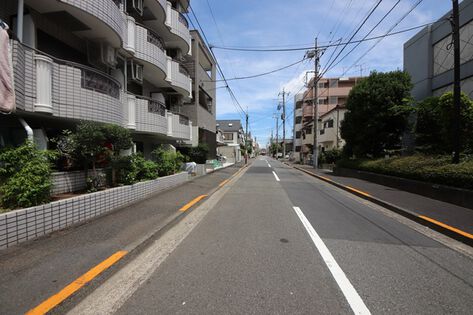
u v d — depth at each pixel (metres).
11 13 6.61
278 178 16.69
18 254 3.61
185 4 18.36
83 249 3.92
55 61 6.81
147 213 6.18
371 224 5.89
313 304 2.74
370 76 15.32
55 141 6.46
